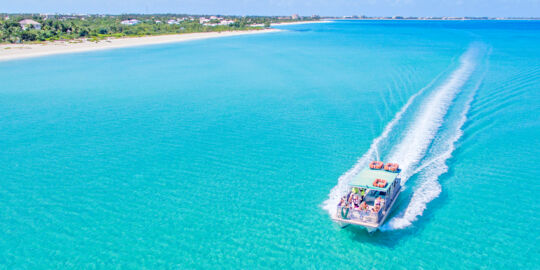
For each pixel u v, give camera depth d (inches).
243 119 1990.7
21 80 3191.4
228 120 1978.3
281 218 1098.1
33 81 3147.1
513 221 1059.9
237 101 2372.0
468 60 3582.7
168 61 4313.5
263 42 6825.8
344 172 1355.8
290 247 979.9
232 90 2696.9
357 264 919.7
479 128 1716.3
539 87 2394.2
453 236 1005.8
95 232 1042.7
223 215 1113.4
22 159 1520.7
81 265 922.7
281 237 1018.7
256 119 1985.7
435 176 1294.3
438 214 1093.8
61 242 1003.3
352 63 3782.0
